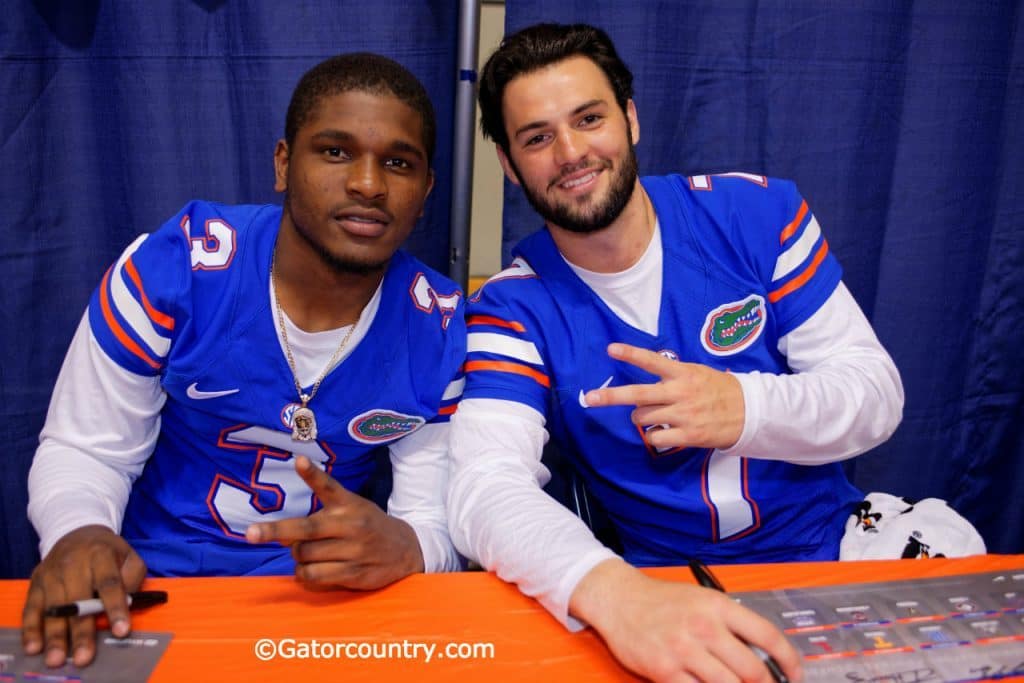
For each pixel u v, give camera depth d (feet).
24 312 5.15
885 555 3.87
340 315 3.58
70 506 3.17
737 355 4.01
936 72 5.42
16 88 4.83
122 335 3.44
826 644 2.28
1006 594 2.53
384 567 2.69
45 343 5.25
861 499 4.34
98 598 2.49
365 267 3.32
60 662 2.24
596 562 2.55
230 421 3.73
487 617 2.52
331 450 3.87
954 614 2.42
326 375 3.65
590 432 4.00
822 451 3.67
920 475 6.16
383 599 2.61
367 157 3.18
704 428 3.36
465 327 3.86
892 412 3.90
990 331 5.96
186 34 4.89
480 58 5.88
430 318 3.77
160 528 3.91
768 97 5.33
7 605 2.56
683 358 3.96
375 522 2.81
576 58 3.72
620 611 2.35
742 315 3.99
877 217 5.65
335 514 2.65
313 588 2.65
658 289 3.94
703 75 5.25
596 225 3.69
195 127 5.03
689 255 3.96
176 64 4.93
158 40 4.89
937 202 5.64
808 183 5.51
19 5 4.74
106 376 3.49
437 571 3.23
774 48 5.25
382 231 3.27
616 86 3.89
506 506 3.03
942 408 6.05
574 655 2.34
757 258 4.00
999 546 6.43
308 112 3.22
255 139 5.06
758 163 5.45
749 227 4.02
